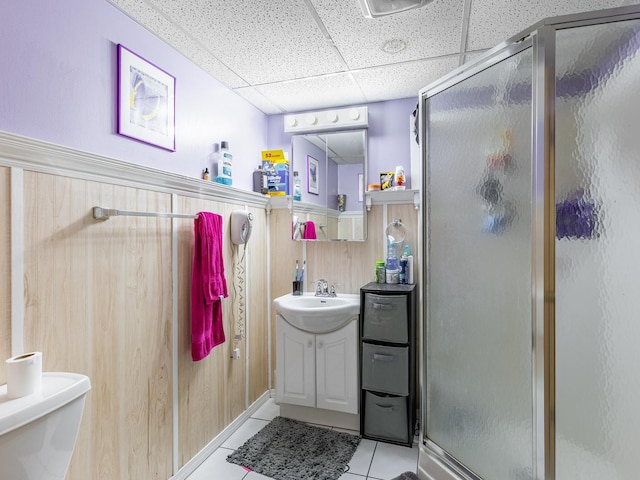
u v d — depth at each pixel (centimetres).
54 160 121
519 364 122
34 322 116
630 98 104
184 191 184
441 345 158
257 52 187
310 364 231
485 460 136
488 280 134
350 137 261
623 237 105
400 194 243
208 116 210
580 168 108
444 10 151
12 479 93
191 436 187
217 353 210
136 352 154
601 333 107
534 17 157
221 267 196
